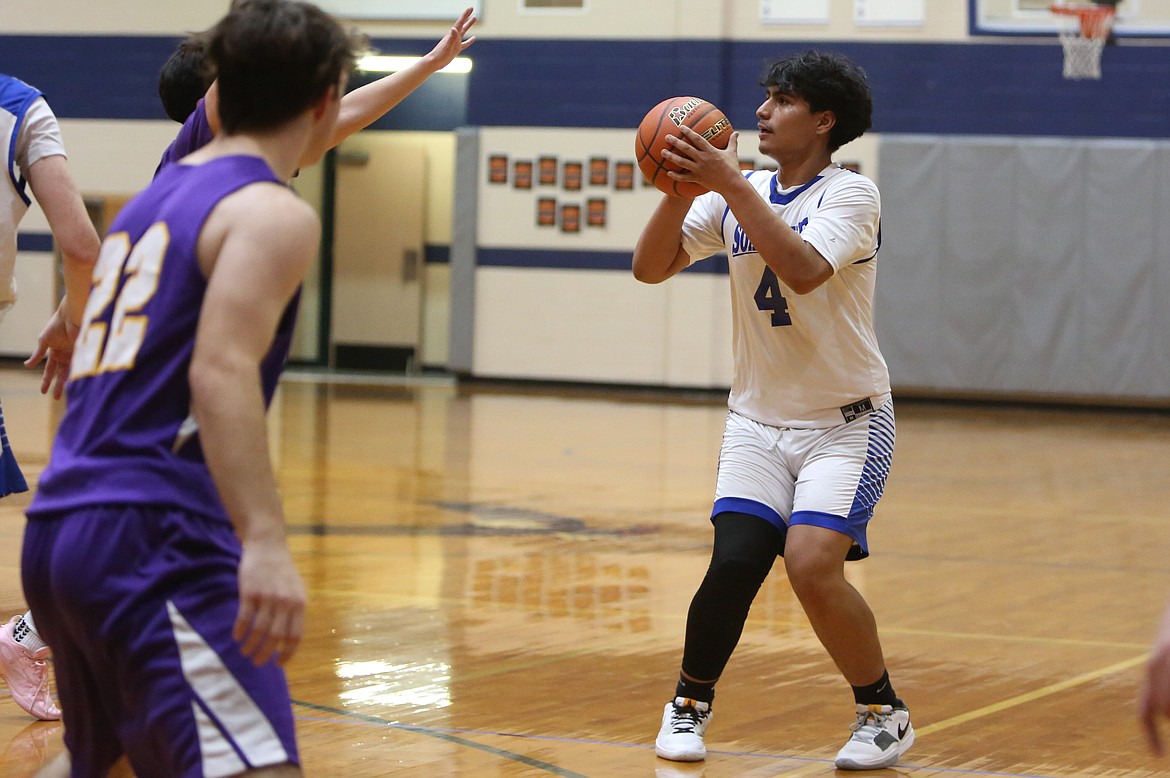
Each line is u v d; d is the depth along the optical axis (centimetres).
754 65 2350
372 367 2714
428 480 1248
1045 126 2267
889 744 463
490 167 2433
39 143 457
